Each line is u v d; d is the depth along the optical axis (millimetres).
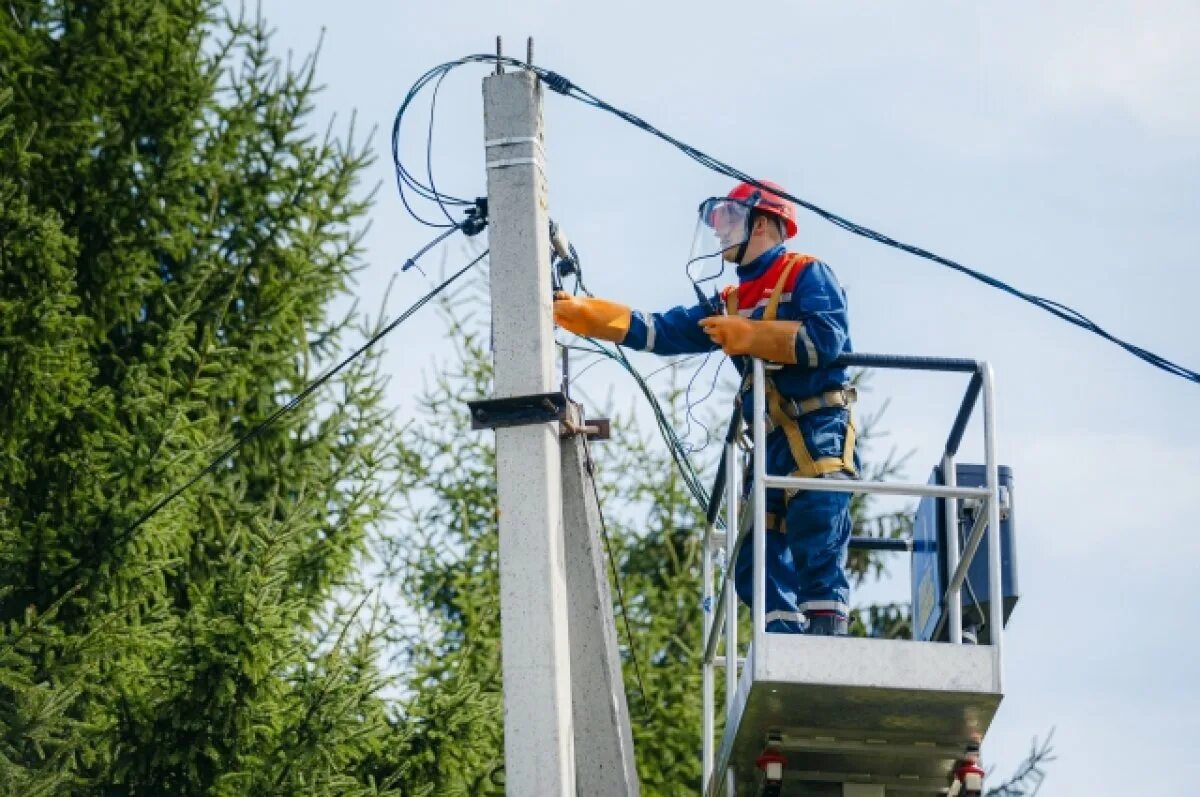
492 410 16094
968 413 16703
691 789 30922
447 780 24375
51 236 24906
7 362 24375
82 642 22891
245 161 27438
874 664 15453
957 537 17188
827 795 16594
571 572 16391
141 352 26672
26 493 24734
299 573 25594
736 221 17422
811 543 16516
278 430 26516
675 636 32250
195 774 22688
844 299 16938
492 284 16438
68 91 26500
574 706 16312
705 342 17391
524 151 16734
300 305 27188
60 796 22594
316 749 22656
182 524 24516
